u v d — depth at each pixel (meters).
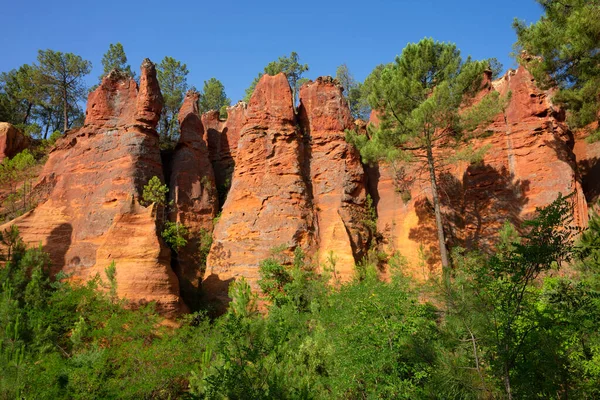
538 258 7.50
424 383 10.48
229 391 9.21
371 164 29.67
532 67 23.80
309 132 35.72
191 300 28.72
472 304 8.30
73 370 14.64
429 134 26.81
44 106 57.25
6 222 32.44
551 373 7.96
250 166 33.34
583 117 21.84
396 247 32.28
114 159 32.16
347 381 11.77
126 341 18.84
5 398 13.03
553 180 27.92
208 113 46.00
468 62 27.72
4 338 16.06
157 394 16.72
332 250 29.23
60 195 32.22
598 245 12.77
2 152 46.03
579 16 19.92
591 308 8.39
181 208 33.56
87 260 28.62
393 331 12.66
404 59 28.70
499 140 30.73
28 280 21.91
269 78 35.78
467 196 30.50
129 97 34.50
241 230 31.25
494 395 7.97
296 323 17.67
